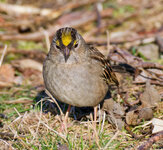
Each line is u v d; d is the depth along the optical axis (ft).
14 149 24.90
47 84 26.76
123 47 46.57
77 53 25.57
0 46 48.44
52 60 26.05
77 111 31.37
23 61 42.52
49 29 52.54
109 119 28.43
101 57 28.84
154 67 35.53
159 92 32.48
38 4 60.64
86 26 54.80
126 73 36.32
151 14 57.16
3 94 36.19
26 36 50.75
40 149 24.89
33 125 28.45
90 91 26.18
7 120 30.27
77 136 26.84
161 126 26.45
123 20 55.16
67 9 57.98
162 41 45.16
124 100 30.60
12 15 56.49
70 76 25.48
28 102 33.68
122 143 25.85
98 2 59.21
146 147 23.77
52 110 31.35
